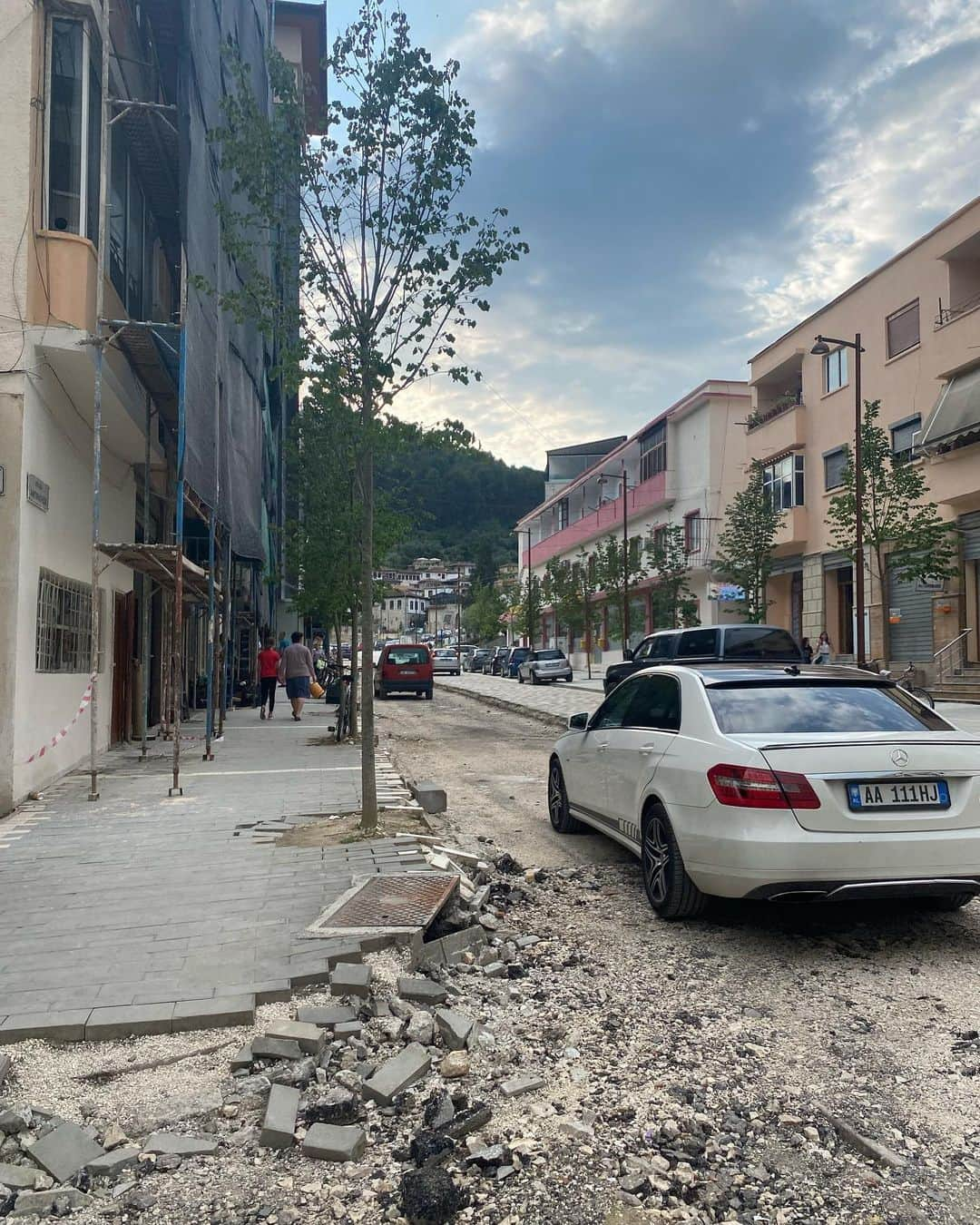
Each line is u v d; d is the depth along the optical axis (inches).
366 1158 118.5
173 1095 132.9
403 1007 158.6
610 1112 128.7
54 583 386.3
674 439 1603.1
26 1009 153.1
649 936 205.9
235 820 316.2
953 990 174.7
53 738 389.4
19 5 350.6
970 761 192.7
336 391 294.7
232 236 297.1
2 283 342.3
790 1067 143.2
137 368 435.8
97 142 385.7
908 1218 106.0
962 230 893.2
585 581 1836.9
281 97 290.2
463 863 260.8
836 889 182.7
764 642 610.9
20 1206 107.7
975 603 902.4
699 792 198.5
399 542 644.7
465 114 286.2
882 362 1024.9
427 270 292.2
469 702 1125.1
